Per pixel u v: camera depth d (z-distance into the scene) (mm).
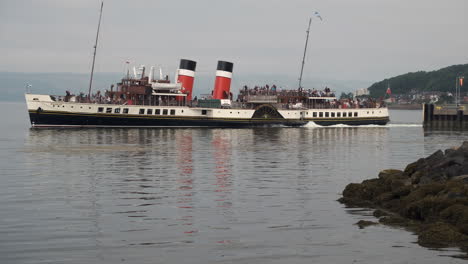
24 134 86562
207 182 39844
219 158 55781
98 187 37375
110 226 26625
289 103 120062
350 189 33906
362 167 49469
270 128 110125
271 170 46781
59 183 39000
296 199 33375
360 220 27656
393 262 21500
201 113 108188
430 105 134000
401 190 31016
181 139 79500
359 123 122375
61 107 97750
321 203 32156
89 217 28438
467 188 27531
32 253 22453
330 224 27156
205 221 27734
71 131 92312
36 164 49656
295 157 57562
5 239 24328
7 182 39375
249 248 23312
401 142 79625
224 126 109750
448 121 134000
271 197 34031
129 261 21578
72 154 58219
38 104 96812
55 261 21500
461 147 34469
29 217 28312
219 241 24297
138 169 46688
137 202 32281
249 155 59000
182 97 112500
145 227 26516
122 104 103188
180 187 37531
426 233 24203
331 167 49250
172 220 27875
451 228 24219
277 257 22188
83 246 23406
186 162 52062
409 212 27891
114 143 71562
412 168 34594
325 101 123875
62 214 29047
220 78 118750
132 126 102938
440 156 34438
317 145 72688
